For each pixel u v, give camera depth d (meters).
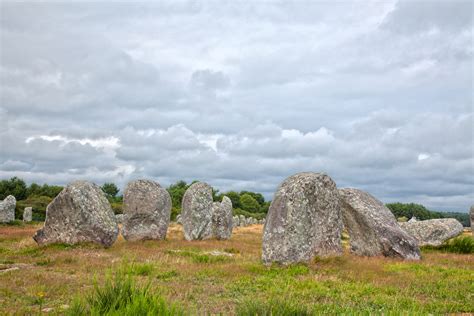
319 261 17.98
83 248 21.88
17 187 77.62
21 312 9.77
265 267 16.92
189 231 32.41
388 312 9.60
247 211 106.38
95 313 7.74
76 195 22.81
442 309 11.23
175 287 12.76
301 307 8.62
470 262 20.44
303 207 18.02
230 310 10.38
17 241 26.89
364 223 22.17
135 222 28.95
